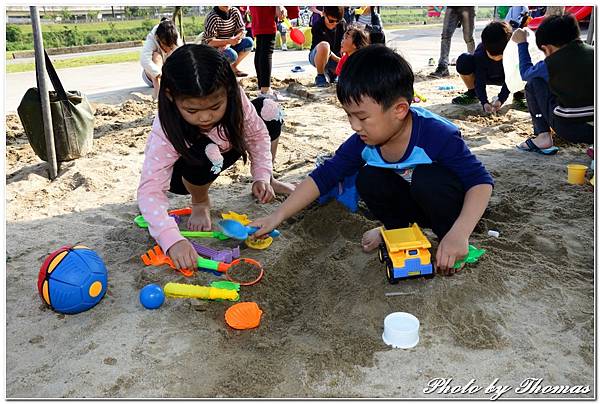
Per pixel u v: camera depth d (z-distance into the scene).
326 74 7.23
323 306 2.13
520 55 4.24
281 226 2.82
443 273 2.17
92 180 3.57
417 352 1.85
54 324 2.08
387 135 2.02
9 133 4.81
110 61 10.49
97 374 1.81
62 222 2.98
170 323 2.06
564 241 2.56
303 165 3.87
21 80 7.89
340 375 1.77
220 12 6.84
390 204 2.50
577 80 3.48
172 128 2.25
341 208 2.83
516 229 2.68
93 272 2.12
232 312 2.04
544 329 1.95
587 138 3.61
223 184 3.51
